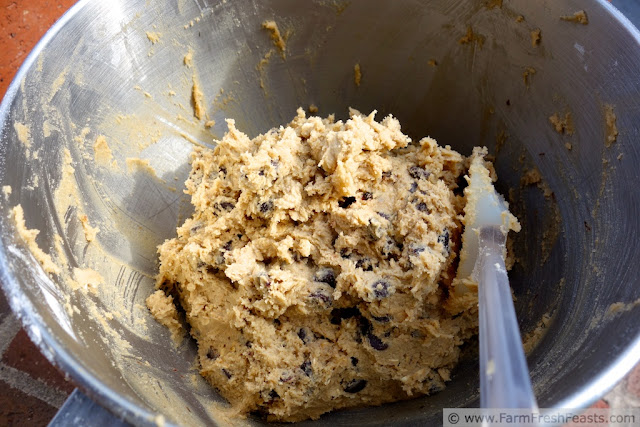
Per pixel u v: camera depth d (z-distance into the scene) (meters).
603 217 0.22
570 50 0.23
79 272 0.22
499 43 0.25
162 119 0.27
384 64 0.27
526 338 0.23
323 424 0.24
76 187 0.23
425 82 0.27
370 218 0.23
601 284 0.20
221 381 0.23
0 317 0.29
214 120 0.28
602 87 0.22
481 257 0.22
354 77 0.28
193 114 0.27
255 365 0.23
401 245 0.24
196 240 0.24
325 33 0.27
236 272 0.23
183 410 0.21
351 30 0.26
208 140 0.28
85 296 0.21
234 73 0.27
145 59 0.25
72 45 0.23
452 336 0.23
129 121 0.25
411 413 0.23
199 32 0.26
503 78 0.25
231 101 0.28
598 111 0.22
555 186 0.24
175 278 0.25
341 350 0.24
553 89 0.24
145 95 0.26
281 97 0.28
